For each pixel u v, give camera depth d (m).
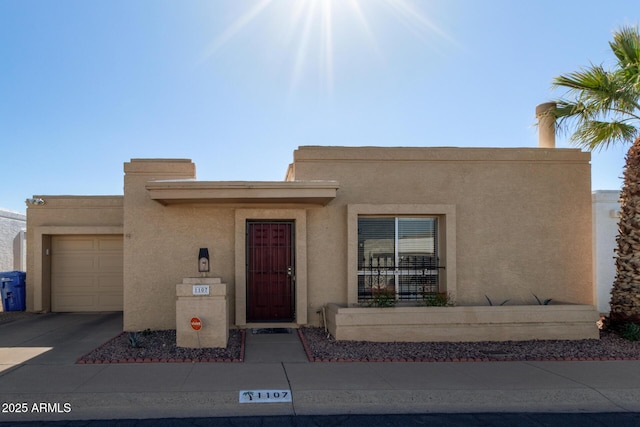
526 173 10.88
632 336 9.52
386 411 6.08
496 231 10.74
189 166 10.41
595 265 12.19
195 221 10.31
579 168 11.03
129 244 10.20
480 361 8.02
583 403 6.40
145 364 7.62
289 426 5.54
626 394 6.57
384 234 10.68
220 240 10.33
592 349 8.88
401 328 9.33
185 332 8.59
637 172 9.90
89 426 5.47
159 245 10.23
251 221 10.52
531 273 10.77
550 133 12.14
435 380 6.96
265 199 9.61
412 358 8.09
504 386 6.73
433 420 5.76
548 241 10.84
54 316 13.20
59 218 14.14
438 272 10.71
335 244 10.45
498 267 10.70
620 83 10.17
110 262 14.34
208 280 8.69
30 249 14.05
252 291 10.49
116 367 7.45
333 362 7.84
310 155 10.42
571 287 10.84
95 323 11.76
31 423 5.55
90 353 8.27
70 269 14.26
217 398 6.20
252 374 7.14
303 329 10.15
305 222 10.33
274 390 6.45
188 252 10.27
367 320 9.27
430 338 9.38
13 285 14.13
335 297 10.41
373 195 10.53
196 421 5.65
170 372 7.20
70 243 14.31
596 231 12.20
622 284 10.02
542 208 10.88
